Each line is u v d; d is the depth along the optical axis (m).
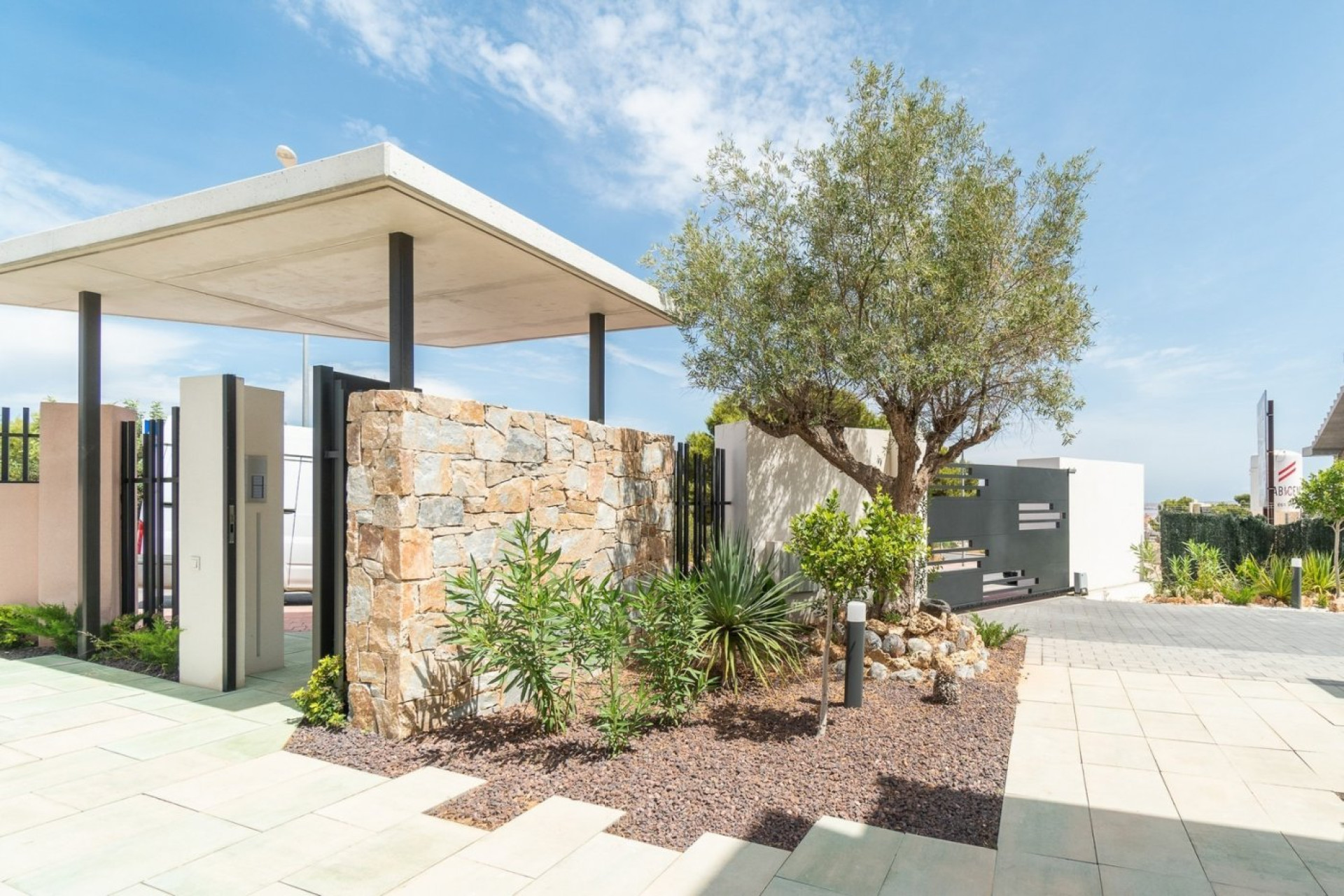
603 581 5.23
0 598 7.75
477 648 4.64
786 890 2.96
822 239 6.64
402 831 3.47
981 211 6.27
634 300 7.42
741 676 6.26
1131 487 15.83
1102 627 9.63
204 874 3.05
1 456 8.02
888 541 4.81
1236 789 4.12
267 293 7.11
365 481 4.79
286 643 7.95
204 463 5.98
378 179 4.26
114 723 5.06
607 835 3.44
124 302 7.46
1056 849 3.37
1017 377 6.88
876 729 5.06
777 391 6.98
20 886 2.95
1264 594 12.40
